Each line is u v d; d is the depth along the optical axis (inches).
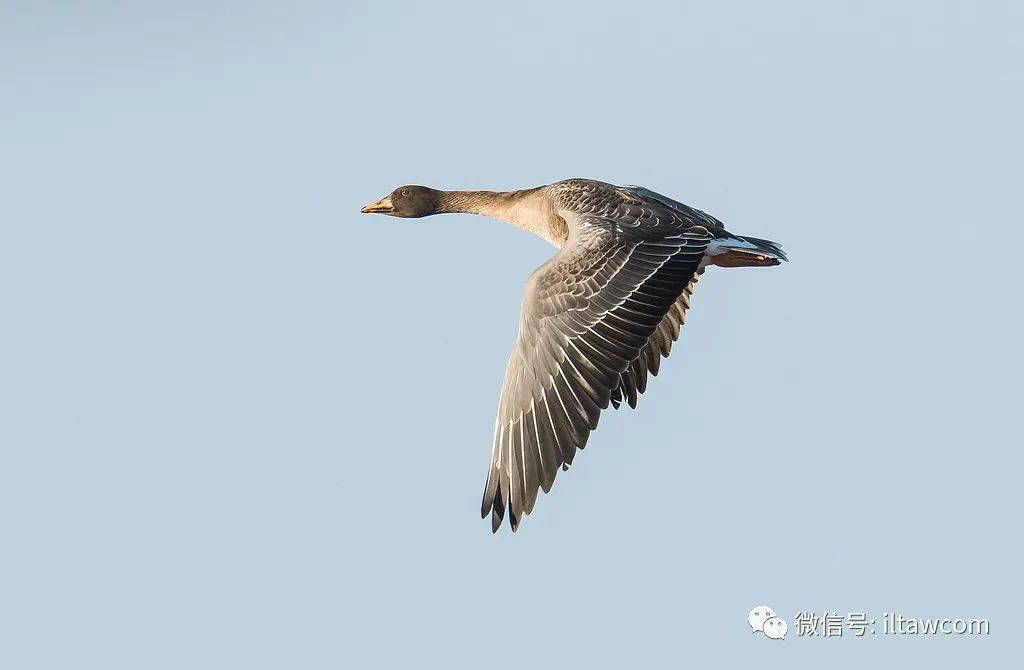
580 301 561.3
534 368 553.3
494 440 554.9
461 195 731.4
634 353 559.2
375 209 743.1
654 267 581.6
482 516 549.3
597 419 546.6
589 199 627.8
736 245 614.2
